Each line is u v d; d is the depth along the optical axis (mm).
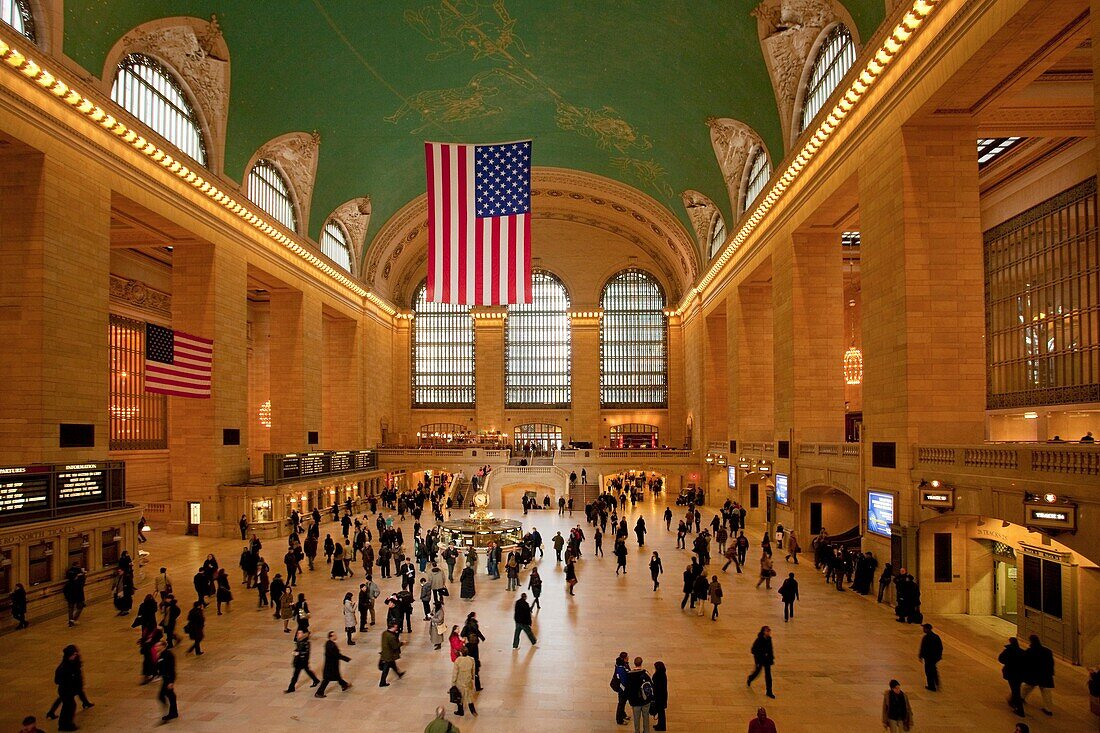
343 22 24359
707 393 38281
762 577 17438
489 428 48125
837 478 19609
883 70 16297
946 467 13984
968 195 15633
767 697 10492
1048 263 20609
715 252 36062
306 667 10703
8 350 16625
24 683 11023
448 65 28281
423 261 49656
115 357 30391
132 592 15203
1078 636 11539
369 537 21266
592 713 10008
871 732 9289
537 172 41000
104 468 17359
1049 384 20516
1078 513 10195
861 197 17984
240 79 24516
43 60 16344
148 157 21219
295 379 32781
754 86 23391
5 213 16828
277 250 30375
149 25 19828
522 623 12945
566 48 26922
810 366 23266
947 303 15500
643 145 33156
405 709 10102
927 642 10703
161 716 9781
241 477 27328
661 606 15914
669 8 22391
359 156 33562
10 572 14148
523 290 22438
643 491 41594
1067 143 19719
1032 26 11984
